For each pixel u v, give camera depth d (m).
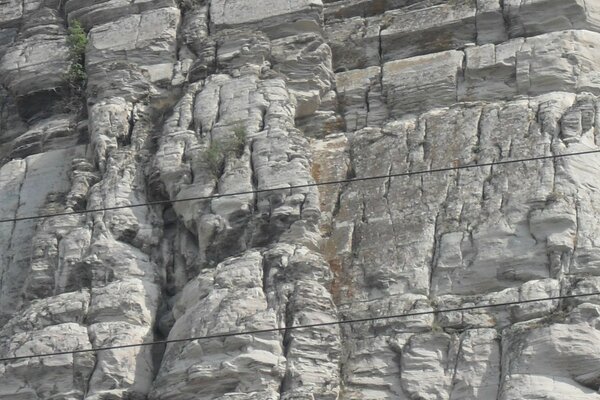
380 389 64.38
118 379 66.19
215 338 64.88
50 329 67.50
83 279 69.94
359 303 66.94
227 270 67.31
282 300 65.81
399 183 70.12
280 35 76.00
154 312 68.75
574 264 65.38
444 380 63.78
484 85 72.81
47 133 78.56
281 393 63.84
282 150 70.56
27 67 80.19
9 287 74.12
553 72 71.81
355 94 74.56
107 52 78.00
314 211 68.81
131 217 71.25
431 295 66.50
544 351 62.47
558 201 66.75
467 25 74.88
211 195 70.25
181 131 72.62
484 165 69.06
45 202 75.94
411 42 75.56
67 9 81.44
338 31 76.88
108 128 74.81
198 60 75.38
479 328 64.62
